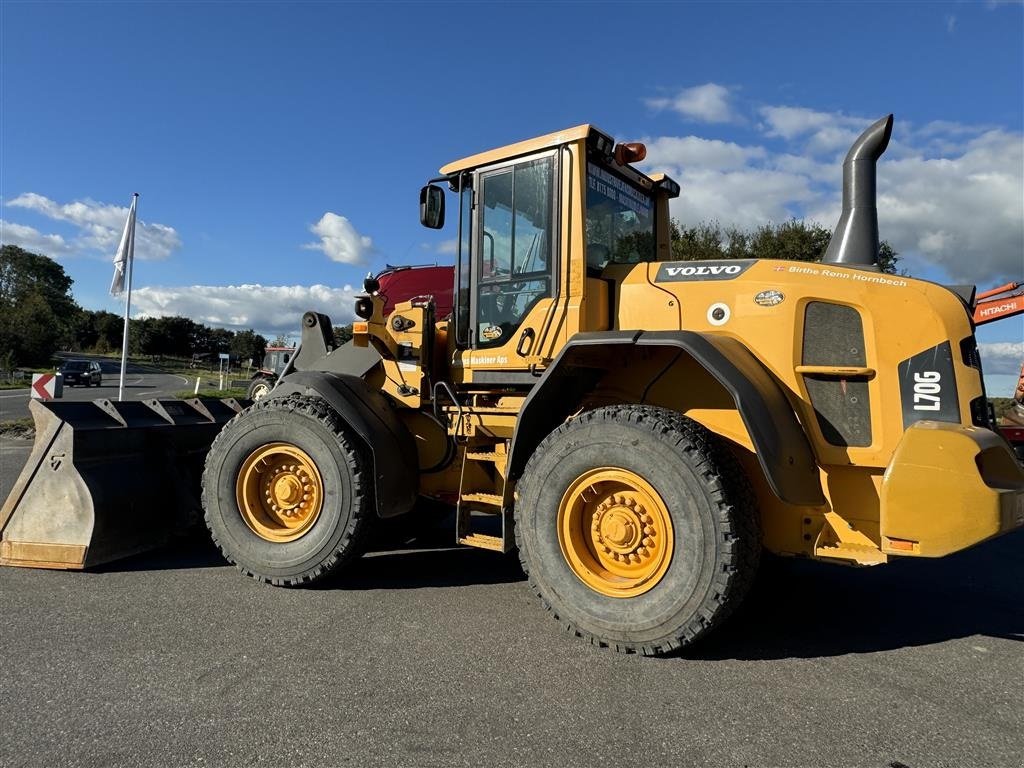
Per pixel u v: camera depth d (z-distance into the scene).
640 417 3.35
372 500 4.29
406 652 3.23
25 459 9.57
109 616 3.64
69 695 2.73
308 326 5.49
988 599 4.36
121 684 2.83
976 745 2.47
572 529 3.50
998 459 3.13
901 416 3.30
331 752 2.34
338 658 3.14
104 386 38.50
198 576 4.43
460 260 4.63
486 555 5.25
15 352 52.12
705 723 2.59
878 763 2.34
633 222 4.80
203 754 2.31
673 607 3.13
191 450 5.32
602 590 3.36
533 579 3.56
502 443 4.50
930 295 3.37
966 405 3.21
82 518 4.42
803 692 2.89
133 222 13.80
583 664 3.13
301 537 4.25
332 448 4.22
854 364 3.42
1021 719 2.68
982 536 2.91
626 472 3.33
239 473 4.42
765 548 3.60
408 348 4.82
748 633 3.61
